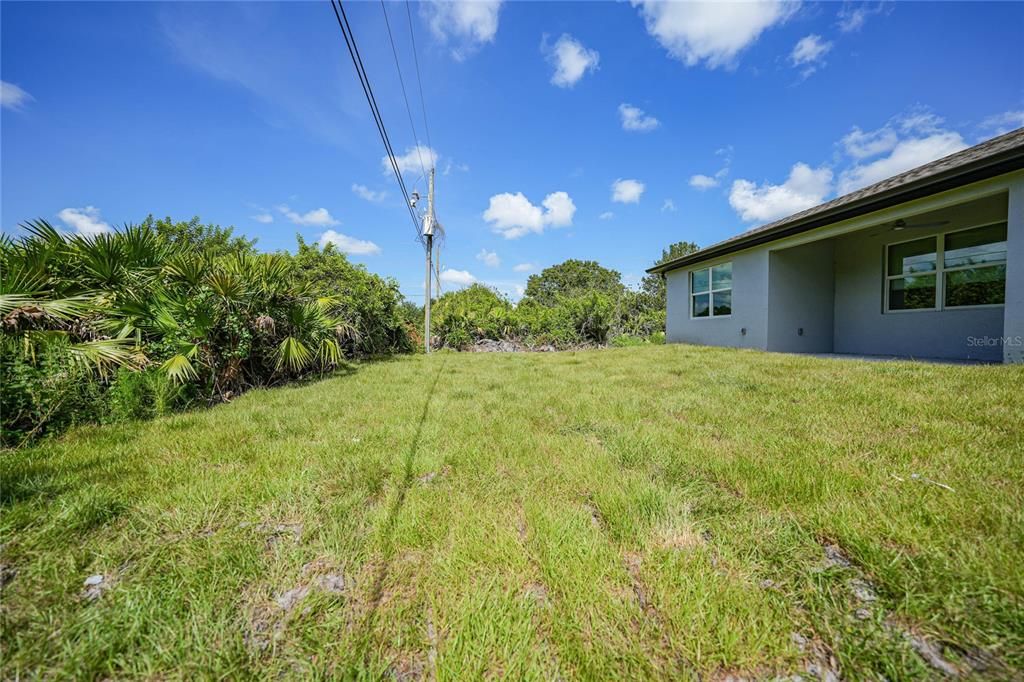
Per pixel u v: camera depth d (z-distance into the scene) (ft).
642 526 5.21
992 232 19.84
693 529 5.15
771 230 24.48
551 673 3.28
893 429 8.54
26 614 3.85
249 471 7.27
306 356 19.83
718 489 6.23
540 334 47.09
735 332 28.84
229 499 6.17
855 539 4.66
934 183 16.85
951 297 21.45
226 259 19.30
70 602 4.03
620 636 3.59
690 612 3.78
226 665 3.38
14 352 10.23
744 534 4.97
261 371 19.61
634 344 43.09
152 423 11.12
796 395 12.07
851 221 20.63
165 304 15.25
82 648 3.51
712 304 31.45
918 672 3.16
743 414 10.21
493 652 3.47
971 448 7.13
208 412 12.69
